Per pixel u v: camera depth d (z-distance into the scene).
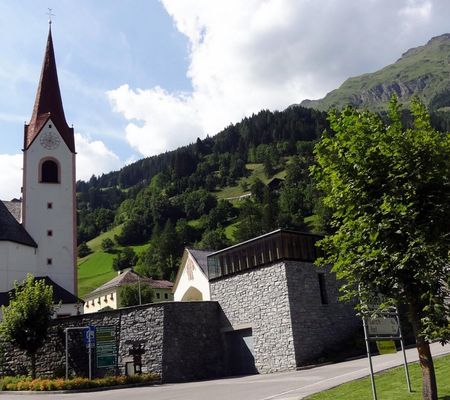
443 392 13.53
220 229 123.69
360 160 11.16
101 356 30.25
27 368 33.62
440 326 10.43
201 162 198.12
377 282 11.22
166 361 30.23
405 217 10.57
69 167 51.31
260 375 28.95
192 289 57.72
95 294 104.00
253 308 32.22
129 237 145.75
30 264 47.31
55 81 54.00
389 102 11.50
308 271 31.89
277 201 133.00
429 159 10.78
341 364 26.64
